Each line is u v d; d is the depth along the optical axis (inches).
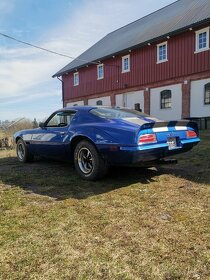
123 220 140.9
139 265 104.3
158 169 241.1
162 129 198.5
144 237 124.0
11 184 209.8
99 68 1066.1
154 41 826.2
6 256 110.9
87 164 214.5
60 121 241.4
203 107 731.4
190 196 172.9
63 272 100.9
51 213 151.0
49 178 222.1
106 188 192.7
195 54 742.5
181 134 211.0
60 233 128.3
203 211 149.9
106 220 140.9
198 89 741.9
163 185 195.9
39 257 110.0
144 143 185.3
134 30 1077.8
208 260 106.5
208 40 710.5
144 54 885.2
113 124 197.6
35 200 173.0
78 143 215.9
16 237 125.3
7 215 149.8
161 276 98.2
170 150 201.0
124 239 122.6
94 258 108.8
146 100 886.4
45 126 256.4
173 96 808.3
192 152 312.7
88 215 147.6
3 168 267.7
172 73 802.8
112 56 973.8
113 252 112.7
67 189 193.0
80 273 100.2
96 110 223.0
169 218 142.3
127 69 947.3
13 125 776.3
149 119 215.0
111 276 98.5
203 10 775.1
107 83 1029.8
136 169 241.4
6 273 100.8
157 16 1057.5
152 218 142.6
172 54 800.3
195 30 737.6
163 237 123.6
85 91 1136.2
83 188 194.1
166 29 816.9
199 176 215.6
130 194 179.0
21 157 295.6
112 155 193.5
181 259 107.6
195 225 134.0
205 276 98.0
